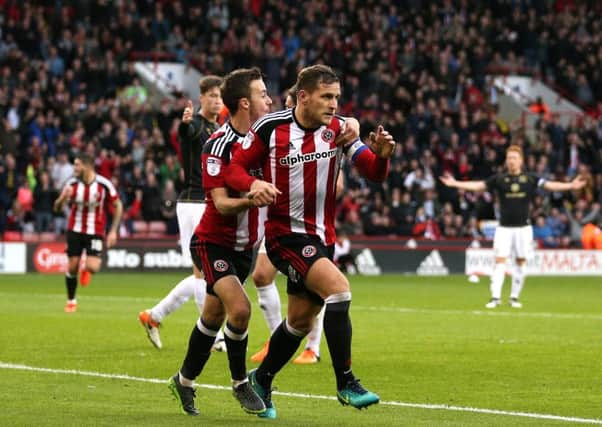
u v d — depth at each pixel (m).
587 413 17.48
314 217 16.66
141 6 80.94
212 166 16.66
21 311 36.94
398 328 32.03
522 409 17.86
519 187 42.56
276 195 15.71
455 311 39.41
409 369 22.78
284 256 16.56
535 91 91.44
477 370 22.66
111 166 66.25
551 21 92.88
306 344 25.14
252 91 17.03
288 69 78.00
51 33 74.06
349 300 16.05
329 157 16.59
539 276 72.44
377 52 81.44
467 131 79.25
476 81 85.88
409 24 86.44
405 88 80.25
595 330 31.92
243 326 16.55
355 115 78.12
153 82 80.19
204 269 17.00
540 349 26.58
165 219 67.31
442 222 73.12
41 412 17.05
